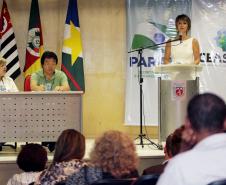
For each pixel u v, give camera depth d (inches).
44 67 244.5
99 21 314.8
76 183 110.7
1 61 245.6
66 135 131.2
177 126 219.6
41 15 312.3
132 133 312.2
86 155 209.8
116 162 109.7
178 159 80.7
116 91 315.6
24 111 207.3
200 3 310.5
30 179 147.4
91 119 315.0
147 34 310.5
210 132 82.4
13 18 310.8
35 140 207.9
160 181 80.4
